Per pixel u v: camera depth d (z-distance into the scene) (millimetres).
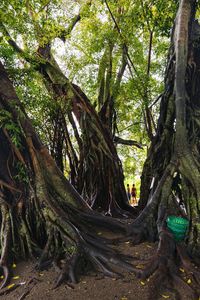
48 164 7125
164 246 5844
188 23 8023
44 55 11125
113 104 12258
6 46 8414
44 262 6070
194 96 8438
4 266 6043
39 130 10484
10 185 6883
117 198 10430
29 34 9352
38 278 5664
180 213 6918
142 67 12945
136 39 12422
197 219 6316
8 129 6855
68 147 11289
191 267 5508
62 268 5750
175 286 5188
